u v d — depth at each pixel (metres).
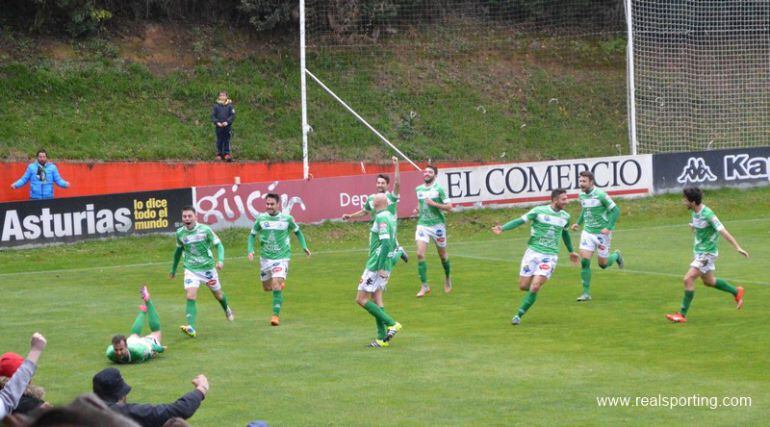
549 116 132.12
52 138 109.69
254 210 97.38
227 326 58.12
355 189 102.06
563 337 52.50
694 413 37.00
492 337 53.03
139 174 106.75
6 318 61.22
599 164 110.19
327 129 123.50
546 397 39.94
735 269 74.94
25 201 87.50
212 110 117.81
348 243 96.94
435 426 36.00
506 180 107.69
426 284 67.81
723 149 114.19
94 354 50.62
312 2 132.50
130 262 86.56
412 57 136.00
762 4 135.62
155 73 124.44
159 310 63.84
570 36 143.38
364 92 129.75
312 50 134.00
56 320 60.50
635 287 68.38
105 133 113.19
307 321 59.25
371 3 133.00
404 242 96.50
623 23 141.62
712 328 53.62
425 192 67.69
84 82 119.38
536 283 56.31
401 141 123.62
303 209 99.31
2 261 85.06
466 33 140.50
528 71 138.62
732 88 134.62
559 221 56.91
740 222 101.69
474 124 128.50
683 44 135.88
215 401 40.41
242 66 129.62
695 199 54.62
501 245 93.44
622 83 137.62
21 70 117.31
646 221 104.88
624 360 46.56
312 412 38.44
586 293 63.94
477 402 39.41
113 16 128.88
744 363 45.25
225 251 91.75
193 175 108.88
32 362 24.61
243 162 111.25
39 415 8.77
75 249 89.25
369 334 55.00
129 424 8.95
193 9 133.75
